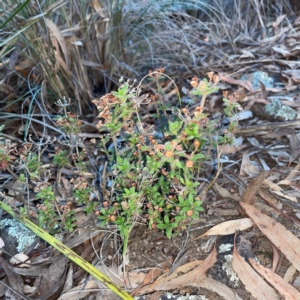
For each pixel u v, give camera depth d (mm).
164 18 858
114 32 757
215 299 415
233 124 479
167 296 418
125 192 428
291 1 1080
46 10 599
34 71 736
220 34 986
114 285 394
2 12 594
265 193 511
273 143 616
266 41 943
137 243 470
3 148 427
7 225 509
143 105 758
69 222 450
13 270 452
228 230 471
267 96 733
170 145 360
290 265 435
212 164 577
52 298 432
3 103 744
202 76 838
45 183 434
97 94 811
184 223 452
